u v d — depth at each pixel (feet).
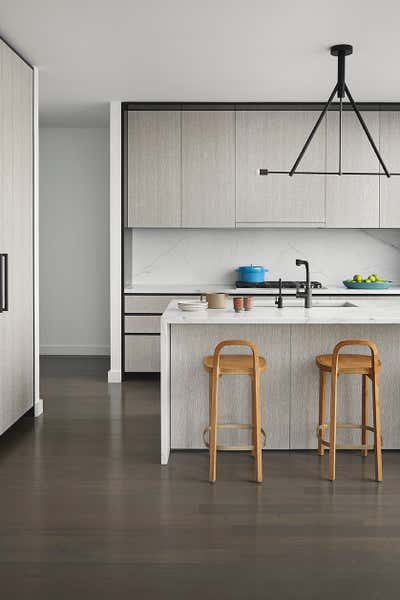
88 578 8.25
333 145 21.08
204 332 13.55
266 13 13.11
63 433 15.03
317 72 17.34
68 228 25.26
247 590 7.97
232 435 13.65
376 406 11.88
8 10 12.92
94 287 25.40
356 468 12.57
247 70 17.15
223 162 21.09
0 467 12.61
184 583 8.12
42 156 25.08
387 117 20.99
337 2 12.56
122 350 21.08
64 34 14.30
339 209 21.22
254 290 21.12
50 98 20.10
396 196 21.21
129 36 14.47
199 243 23.29
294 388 13.69
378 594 7.88
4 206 14.17
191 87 18.85
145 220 21.17
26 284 15.90
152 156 21.06
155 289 21.12
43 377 21.53
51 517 10.14
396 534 9.52
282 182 21.15
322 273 23.30
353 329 13.62
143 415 16.66
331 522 9.94
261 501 10.80
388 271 23.30
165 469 12.49
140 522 9.95
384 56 15.96
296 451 13.70
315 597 7.80
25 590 7.95
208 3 12.59
